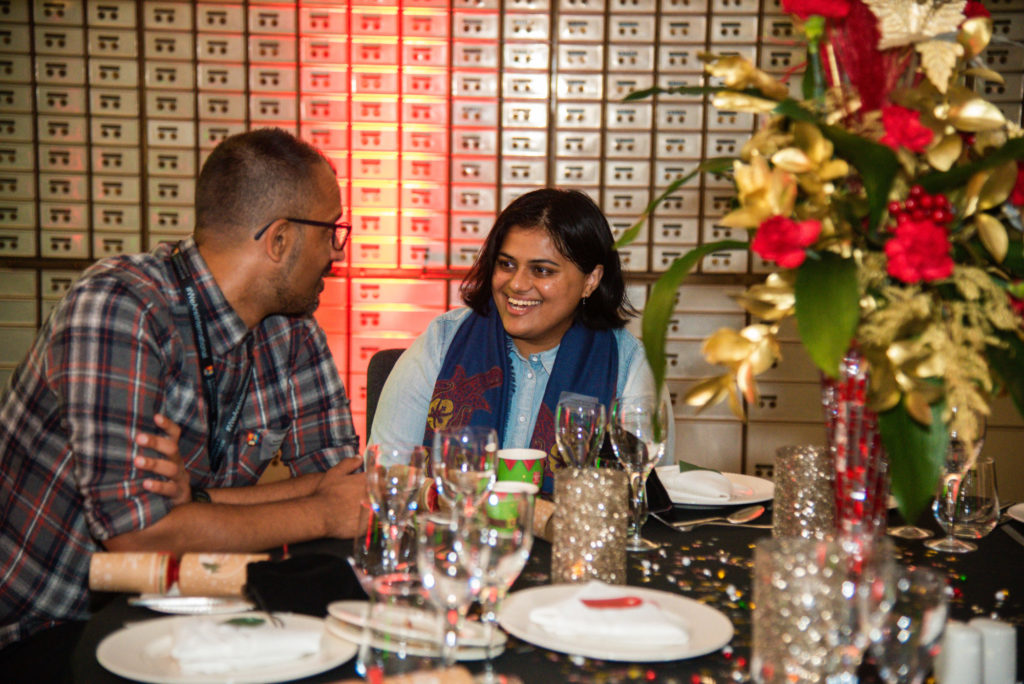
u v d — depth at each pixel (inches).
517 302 76.6
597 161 148.5
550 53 146.6
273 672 33.6
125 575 42.0
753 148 43.1
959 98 41.5
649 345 40.1
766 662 31.5
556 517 45.3
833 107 42.4
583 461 54.4
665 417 54.1
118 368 54.3
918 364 38.7
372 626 30.6
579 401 55.0
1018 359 40.4
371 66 145.4
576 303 78.1
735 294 43.1
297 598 40.3
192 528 51.9
